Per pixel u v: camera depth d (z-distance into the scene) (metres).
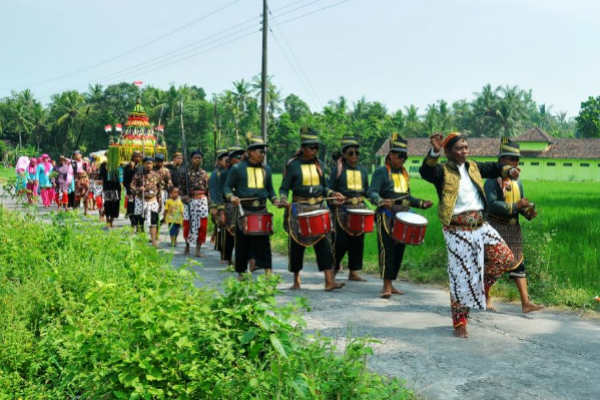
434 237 11.59
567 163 74.31
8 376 3.83
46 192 19.41
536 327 6.07
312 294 7.73
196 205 10.94
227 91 90.62
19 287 5.46
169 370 3.43
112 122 95.38
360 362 3.70
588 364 4.90
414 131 105.69
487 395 4.21
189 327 3.57
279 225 14.16
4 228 8.20
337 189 8.53
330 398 3.48
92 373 3.55
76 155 18.75
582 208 18.92
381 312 6.70
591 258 8.88
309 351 3.57
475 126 112.44
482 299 5.66
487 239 5.82
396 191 7.71
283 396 3.24
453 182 5.77
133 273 5.96
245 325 3.66
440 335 5.73
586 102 95.94
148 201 11.98
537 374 4.64
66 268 5.73
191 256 11.11
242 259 8.44
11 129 105.56
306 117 94.12
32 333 4.39
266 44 20.62
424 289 8.13
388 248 7.50
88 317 4.46
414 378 4.53
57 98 105.56
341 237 8.56
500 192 6.82
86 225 8.13
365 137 97.25
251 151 8.38
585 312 6.76
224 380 3.34
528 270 7.83
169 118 89.50
